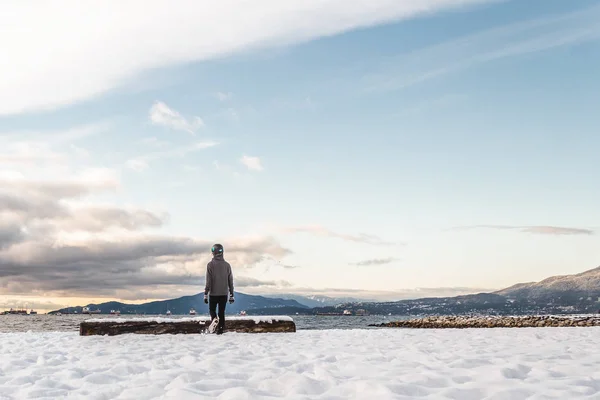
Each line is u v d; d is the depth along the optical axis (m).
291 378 5.34
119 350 9.16
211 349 9.16
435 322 39.19
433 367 6.27
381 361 7.14
